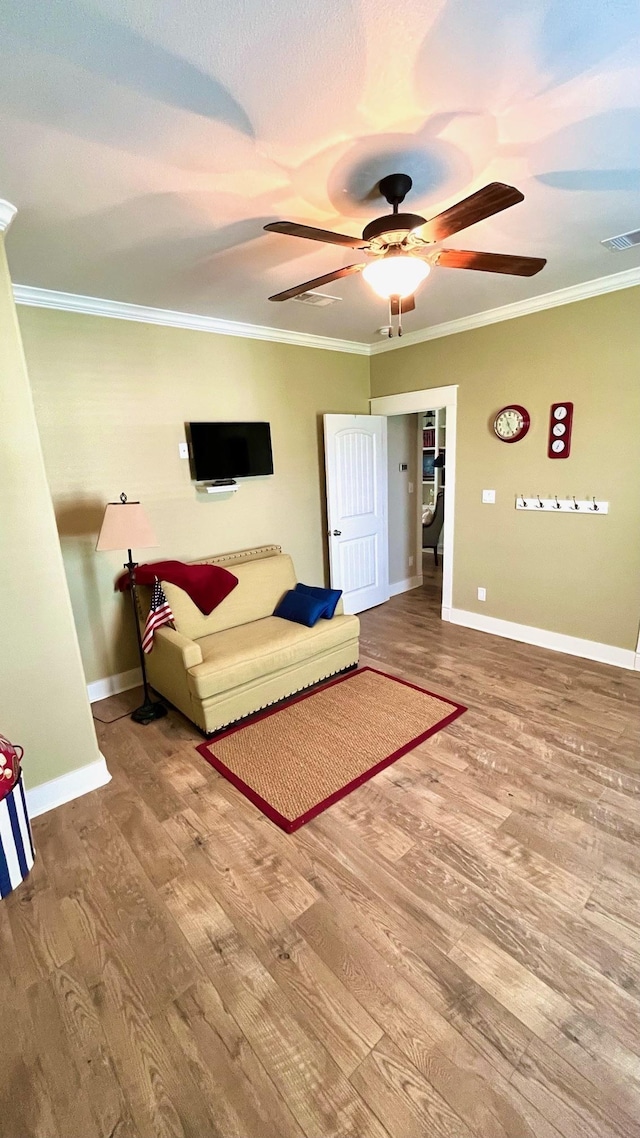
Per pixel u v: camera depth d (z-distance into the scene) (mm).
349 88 1362
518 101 1441
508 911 1707
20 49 1172
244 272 2660
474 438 4016
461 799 2242
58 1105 1252
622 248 2592
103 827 2178
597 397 3277
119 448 3260
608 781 2330
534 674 3434
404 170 1771
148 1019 1431
